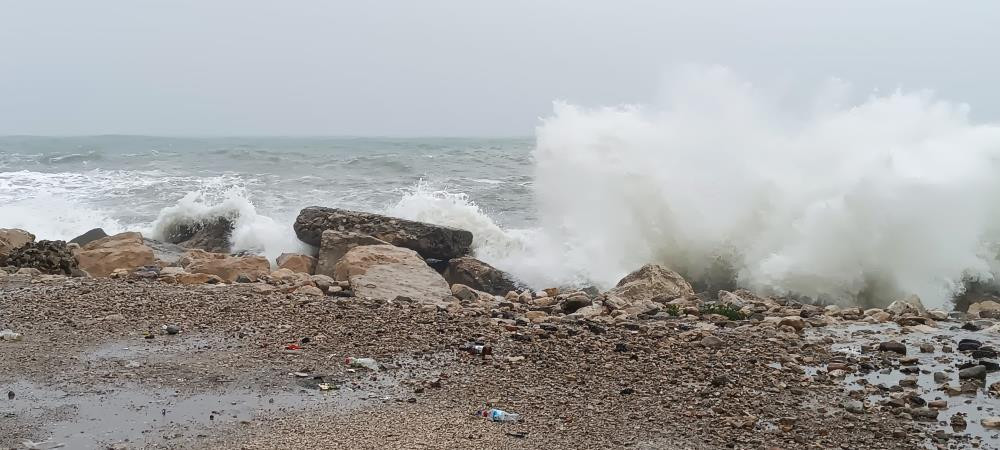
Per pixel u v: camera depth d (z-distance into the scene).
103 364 8.45
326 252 16.45
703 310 12.43
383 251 15.05
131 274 14.20
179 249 18.81
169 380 8.01
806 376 8.60
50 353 8.77
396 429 6.84
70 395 7.55
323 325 10.04
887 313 12.31
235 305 10.88
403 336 9.68
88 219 22.77
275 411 7.23
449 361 8.81
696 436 6.83
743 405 7.62
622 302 12.62
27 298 11.05
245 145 64.88
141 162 38.53
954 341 10.34
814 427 7.11
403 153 45.94
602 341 9.73
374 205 24.64
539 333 9.95
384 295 12.89
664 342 9.79
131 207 24.86
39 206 24.30
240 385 7.91
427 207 19.14
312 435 6.67
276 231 19.36
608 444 6.61
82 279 12.77
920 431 7.05
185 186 28.89
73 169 35.69
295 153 43.28
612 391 7.95
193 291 11.77
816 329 11.21
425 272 14.13
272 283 13.70
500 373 8.44
